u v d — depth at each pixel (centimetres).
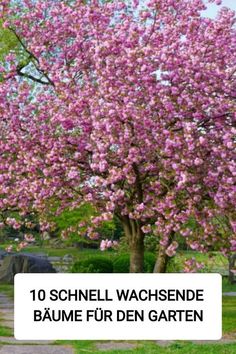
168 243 1434
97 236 1450
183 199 1396
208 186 1380
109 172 1368
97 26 1625
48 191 1478
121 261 2756
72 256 4072
